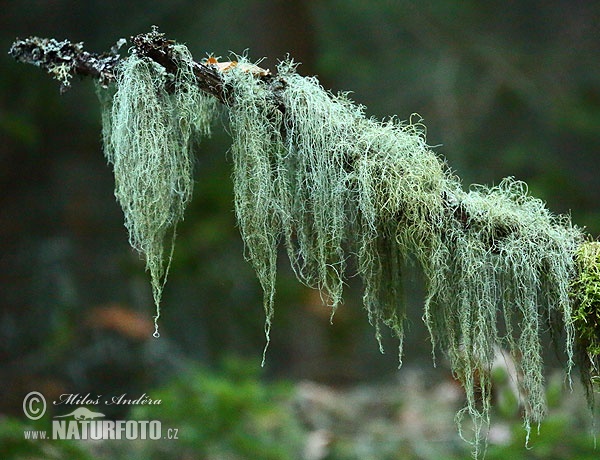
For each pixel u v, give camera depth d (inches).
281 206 96.4
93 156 354.3
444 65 343.9
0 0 336.2
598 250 95.2
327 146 95.7
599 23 370.0
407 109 342.0
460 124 334.6
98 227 341.1
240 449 172.6
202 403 177.9
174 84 98.4
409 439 189.3
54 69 101.6
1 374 283.0
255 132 96.3
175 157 99.1
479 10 365.1
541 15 374.0
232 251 328.2
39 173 348.8
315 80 100.0
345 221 98.2
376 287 98.9
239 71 97.4
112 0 351.3
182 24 351.9
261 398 182.9
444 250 94.9
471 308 96.9
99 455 173.3
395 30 353.7
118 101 99.7
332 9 339.0
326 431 192.2
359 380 324.8
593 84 355.6
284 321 327.6
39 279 311.9
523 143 338.0
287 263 331.3
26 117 319.9
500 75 344.5
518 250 95.7
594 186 347.3
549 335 104.9
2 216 337.4
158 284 99.5
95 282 316.2
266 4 326.0
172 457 174.6
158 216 98.6
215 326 320.2
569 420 166.9
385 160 95.4
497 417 162.7
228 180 317.4
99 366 280.8
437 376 258.4
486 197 98.3
